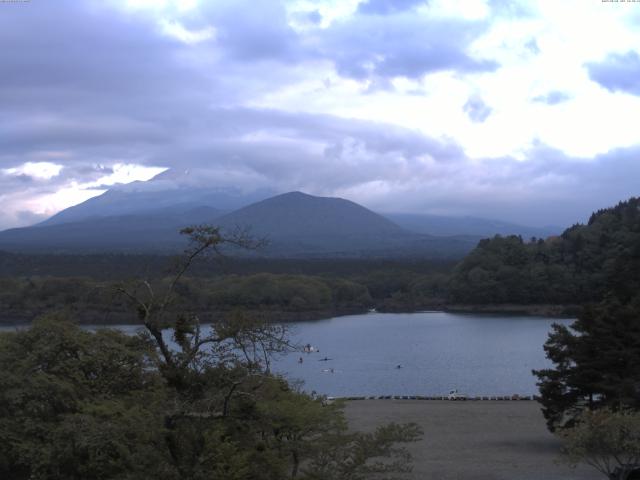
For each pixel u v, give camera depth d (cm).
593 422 1648
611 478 1695
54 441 1439
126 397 1508
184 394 1272
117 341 1808
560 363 2441
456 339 8712
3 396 1566
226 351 1307
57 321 1898
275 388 1368
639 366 2330
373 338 8956
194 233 1312
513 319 11488
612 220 14075
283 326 1659
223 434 1221
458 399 3672
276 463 1260
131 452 1272
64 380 1647
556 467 2145
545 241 15975
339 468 1358
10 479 1666
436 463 2209
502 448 2423
